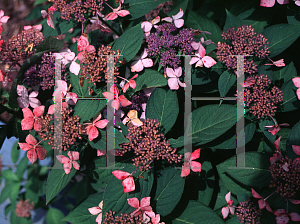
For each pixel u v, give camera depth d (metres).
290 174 0.51
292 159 0.52
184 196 0.55
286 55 0.56
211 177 0.56
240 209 0.54
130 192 0.52
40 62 0.57
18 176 1.07
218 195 0.58
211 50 0.56
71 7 0.57
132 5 0.58
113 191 0.52
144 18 0.67
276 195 0.53
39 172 1.04
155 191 0.53
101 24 0.60
